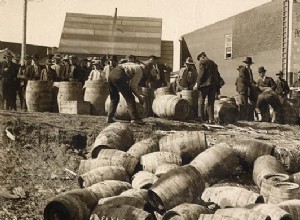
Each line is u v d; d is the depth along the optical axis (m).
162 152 8.31
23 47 17.55
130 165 8.09
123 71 10.06
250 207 6.12
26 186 7.57
